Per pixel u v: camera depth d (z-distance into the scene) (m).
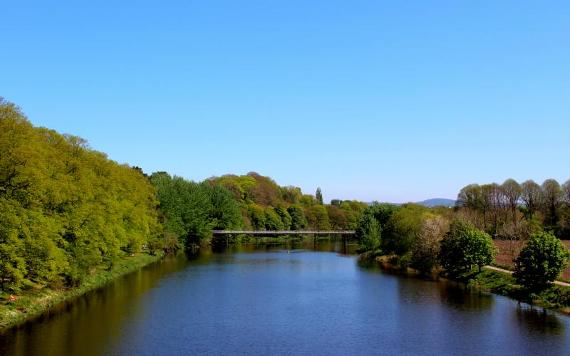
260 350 52.19
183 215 163.12
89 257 76.12
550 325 61.47
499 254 108.25
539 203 153.50
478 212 155.88
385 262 130.75
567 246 106.50
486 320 64.31
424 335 57.62
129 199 110.94
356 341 55.62
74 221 70.25
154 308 70.12
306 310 70.31
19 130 57.31
